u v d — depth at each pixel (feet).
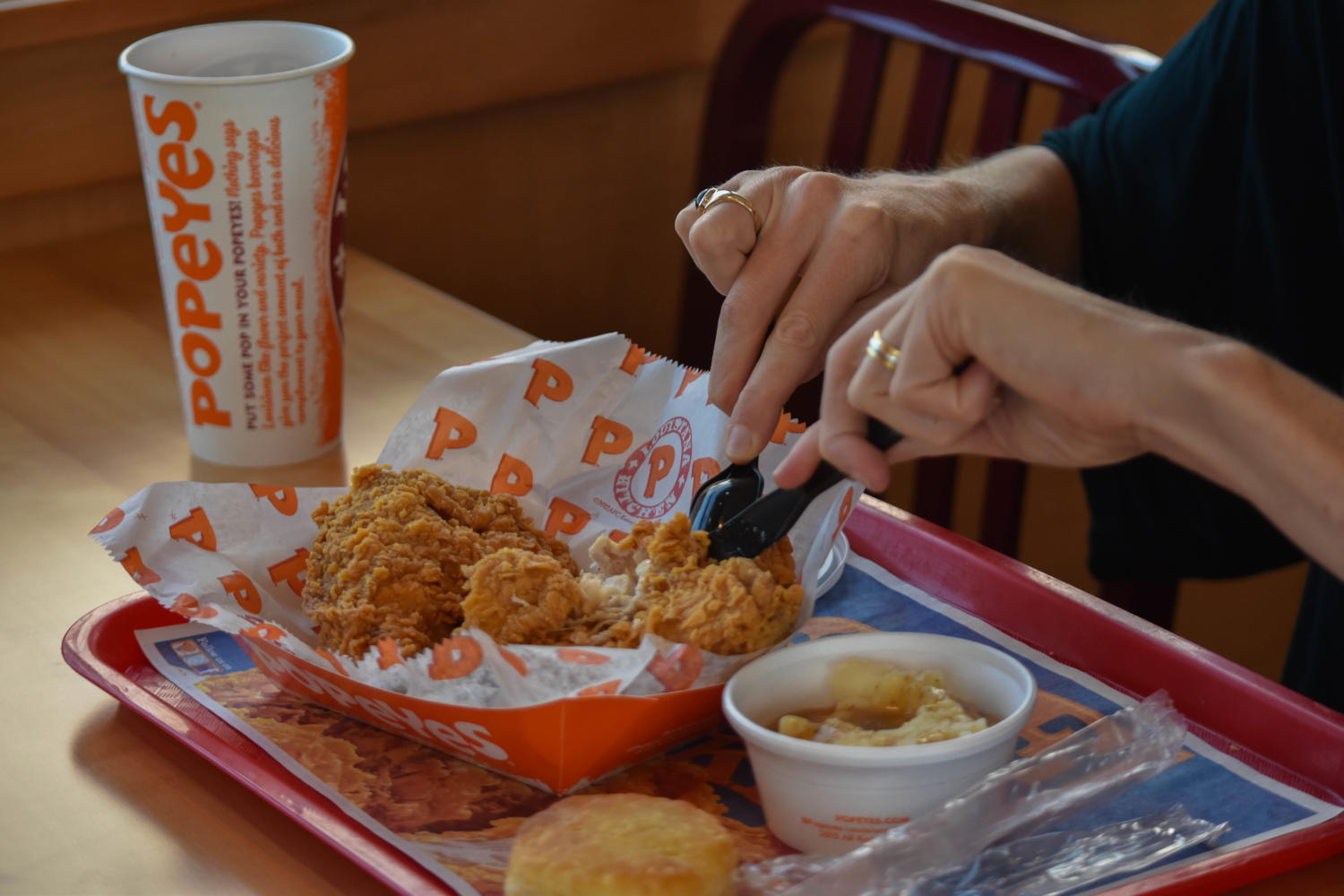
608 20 5.11
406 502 3.06
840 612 3.22
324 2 4.54
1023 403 2.82
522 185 5.30
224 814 2.87
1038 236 3.80
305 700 3.04
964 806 2.77
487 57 4.86
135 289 4.14
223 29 3.58
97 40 4.27
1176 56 3.95
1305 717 2.96
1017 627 3.20
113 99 4.33
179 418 3.70
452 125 5.01
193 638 3.16
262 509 3.15
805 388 4.35
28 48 4.20
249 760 2.90
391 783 2.90
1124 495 4.00
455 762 2.94
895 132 6.18
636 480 3.29
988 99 4.37
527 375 3.31
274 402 3.52
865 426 2.89
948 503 4.58
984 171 3.87
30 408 3.72
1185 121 3.87
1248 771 2.93
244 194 3.40
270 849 2.82
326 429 3.59
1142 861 2.77
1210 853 2.79
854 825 2.79
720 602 2.90
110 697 3.05
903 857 2.74
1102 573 4.11
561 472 3.30
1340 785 2.92
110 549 3.04
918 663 2.93
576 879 2.68
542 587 2.95
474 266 5.31
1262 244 3.83
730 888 2.73
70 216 4.39
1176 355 2.69
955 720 2.84
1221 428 2.68
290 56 3.61
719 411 3.23
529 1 4.89
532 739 2.84
